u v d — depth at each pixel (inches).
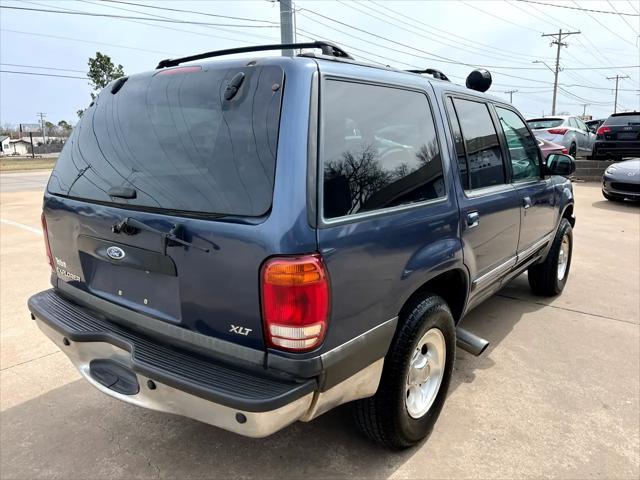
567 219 203.5
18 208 456.1
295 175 73.2
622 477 97.2
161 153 87.9
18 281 216.4
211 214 78.1
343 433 110.9
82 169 101.5
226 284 76.6
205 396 74.1
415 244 94.2
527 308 188.1
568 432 111.2
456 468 99.9
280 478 97.3
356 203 82.6
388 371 94.0
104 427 113.7
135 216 86.0
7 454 104.3
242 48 99.7
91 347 95.2
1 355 146.8
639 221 352.8
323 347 76.0
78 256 100.8
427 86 109.0
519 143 153.9
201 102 85.7
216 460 102.6
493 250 130.4
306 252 72.4
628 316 179.6
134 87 99.3
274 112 76.9
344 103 84.1
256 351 76.2
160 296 86.3
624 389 129.3
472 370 139.6
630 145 537.3
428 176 102.6
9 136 3730.3
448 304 120.0
